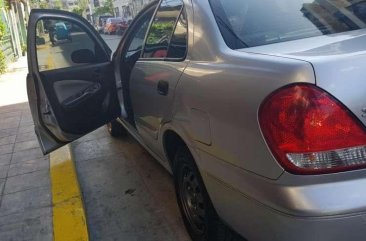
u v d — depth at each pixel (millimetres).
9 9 18188
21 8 24391
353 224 1698
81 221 3244
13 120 6766
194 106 2340
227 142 2053
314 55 1865
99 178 4273
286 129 1743
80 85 3771
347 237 1716
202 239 2725
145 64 3324
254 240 2043
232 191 2078
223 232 2525
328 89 1702
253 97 1876
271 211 1820
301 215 1701
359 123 1705
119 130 5414
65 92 3670
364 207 1679
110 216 3467
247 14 2527
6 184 4164
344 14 2490
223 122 2062
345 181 1716
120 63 4055
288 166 1746
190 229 2902
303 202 1697
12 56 17172
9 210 3590
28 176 4301
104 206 3652
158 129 3047
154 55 3244
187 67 2539
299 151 1726
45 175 4270
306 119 1708
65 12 3758
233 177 2045
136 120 3697
